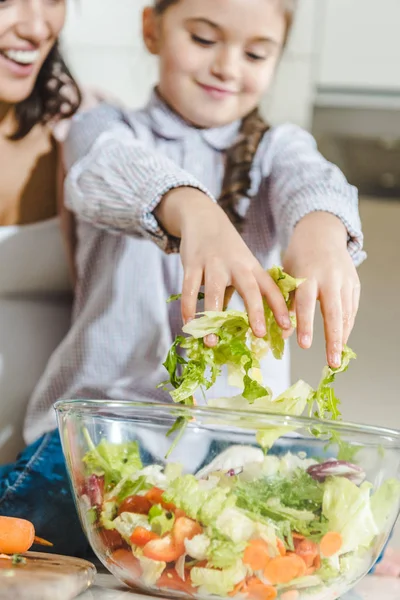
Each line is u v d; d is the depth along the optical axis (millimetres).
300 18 1690
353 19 1697
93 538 696
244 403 695
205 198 956
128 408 653
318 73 1715
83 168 1203
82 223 1597
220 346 708
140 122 1610
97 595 685
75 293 1620
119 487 659
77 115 1638
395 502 684
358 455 650
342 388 2018
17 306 1633
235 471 631
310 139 1613
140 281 1541
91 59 1645
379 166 1918
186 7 1545
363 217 2021
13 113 1622
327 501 638
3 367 1621
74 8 1634
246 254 797
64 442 723
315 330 1943
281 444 632
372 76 1712
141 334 1529
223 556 626
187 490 634
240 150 1552
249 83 1574
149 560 646
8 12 1599
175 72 1574
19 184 1624
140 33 1626
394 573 1046
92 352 1541
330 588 663
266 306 771
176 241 1012
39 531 1041
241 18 1534
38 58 1626
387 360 2023
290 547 631
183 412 633
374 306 2033
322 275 862
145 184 1031
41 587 622
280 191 1423
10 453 1628
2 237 1628
